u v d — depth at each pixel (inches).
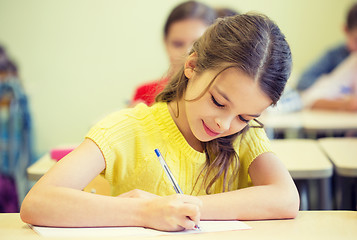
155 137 42.8
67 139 160.2
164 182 42.5
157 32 156.2
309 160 64.1
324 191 64.8
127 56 157.6
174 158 42.9
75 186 36.9
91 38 156.9
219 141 42.9
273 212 37.3
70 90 159.0
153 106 44.3
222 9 85.9
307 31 158.9
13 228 34.4
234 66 35.5
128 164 42.3
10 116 122.0
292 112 117.8
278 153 69.5
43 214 34.1
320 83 138.6
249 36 36.3
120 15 155.9
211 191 43.8
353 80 133.6
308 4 157.5
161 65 157.4
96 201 34.6
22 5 154.7
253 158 43.7
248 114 36.5
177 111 42.7
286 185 39.9
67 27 156.3
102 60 157.9
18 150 120.8
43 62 157.2
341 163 62.3
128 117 42.9
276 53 36.5
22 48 156.3
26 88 157.2
